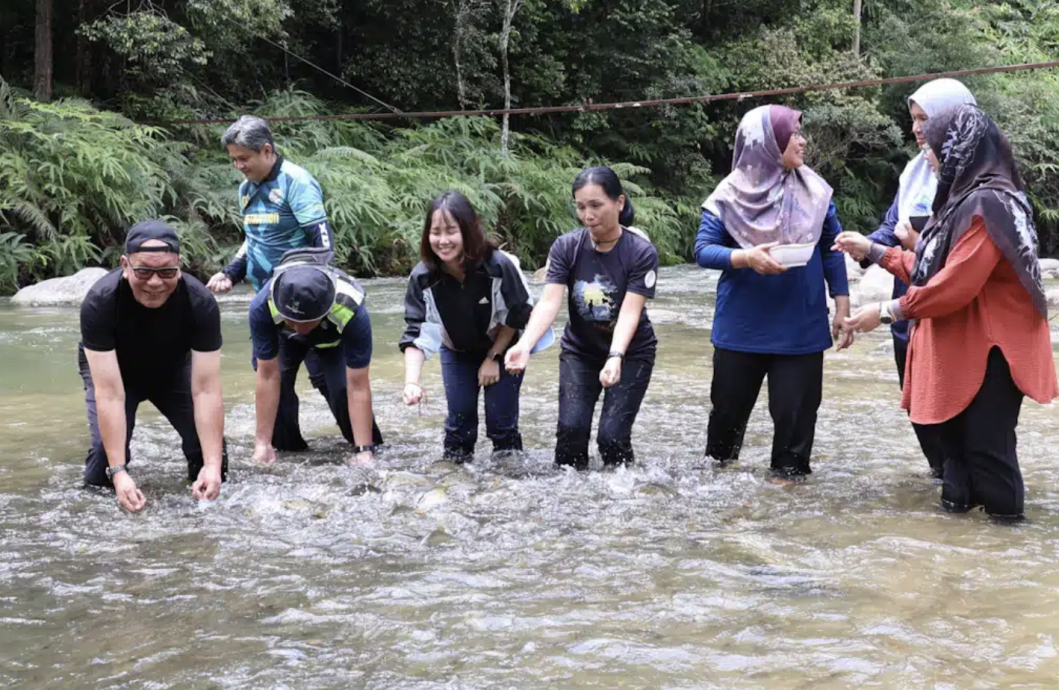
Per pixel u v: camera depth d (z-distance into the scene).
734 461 4.02
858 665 2.03
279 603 2.41
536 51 19.72
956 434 3.24
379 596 2.46
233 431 4.57
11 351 6.79
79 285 10.37
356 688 1.94
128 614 2.35
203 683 1.97
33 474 3.74
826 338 3.76
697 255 3.76
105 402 3.29
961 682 1.94
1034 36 28.88
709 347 7.42
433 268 3.84
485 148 18.03
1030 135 22.77
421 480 3.64
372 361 6.66
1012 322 3.06
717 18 23.72
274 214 4.20
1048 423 4.71
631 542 2.91
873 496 3.47
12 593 2.49
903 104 23.56
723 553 2.79
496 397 4.08
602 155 21.22
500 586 2.53
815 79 21.27
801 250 3.48
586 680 1.97
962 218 3.01
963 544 2.88
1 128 12.12
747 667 2.03
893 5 24.75
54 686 1.96
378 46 18.20
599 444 3.91
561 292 3.87
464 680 1.98
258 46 18.16
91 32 13.48
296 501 3.34
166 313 3.35
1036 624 2.24
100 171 12.20
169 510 3.29
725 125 21.53
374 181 14.92
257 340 3.96
